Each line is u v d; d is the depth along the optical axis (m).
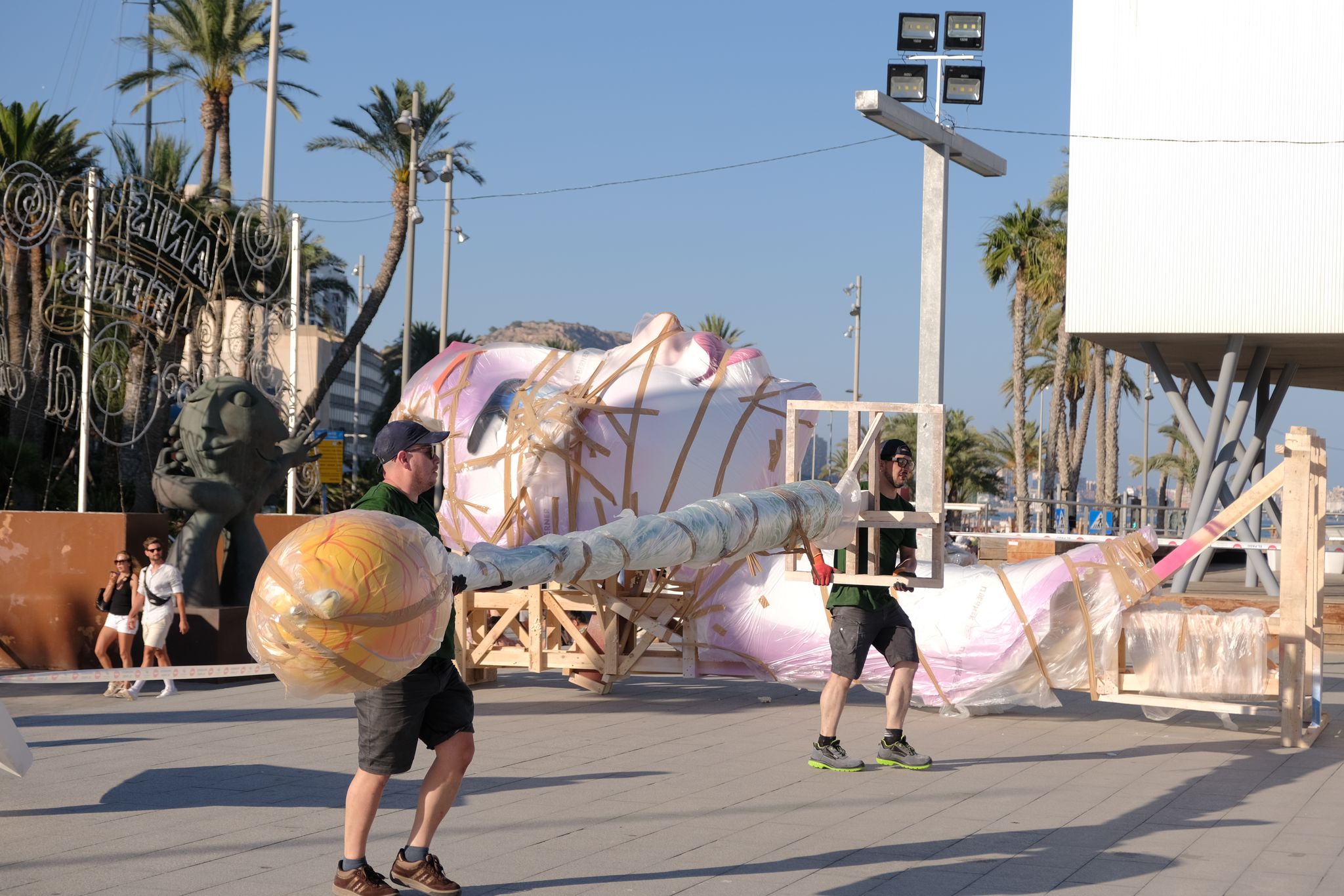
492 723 9.42
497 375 11.46
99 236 15.62
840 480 7.34
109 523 13.16
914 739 8.80
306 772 7.42
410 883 4.86
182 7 39.75
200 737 8.70
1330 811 6.61
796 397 11.09
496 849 5.67
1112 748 8.50
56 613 13.17
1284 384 23.47
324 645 4.14
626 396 10.62
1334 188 18.08
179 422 13.53
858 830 6.09
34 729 9.10
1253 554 20.94
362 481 35.47
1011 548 22.23
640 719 9.65
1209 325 18.61
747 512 6.28
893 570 7.69
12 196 15.07
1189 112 18.59
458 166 38.88
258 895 4.91
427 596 4.32
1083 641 9.12
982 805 6.67
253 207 17.95
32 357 16.28
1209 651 9.07
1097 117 18.97
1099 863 5.51
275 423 13.87
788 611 10.04
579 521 10.57
